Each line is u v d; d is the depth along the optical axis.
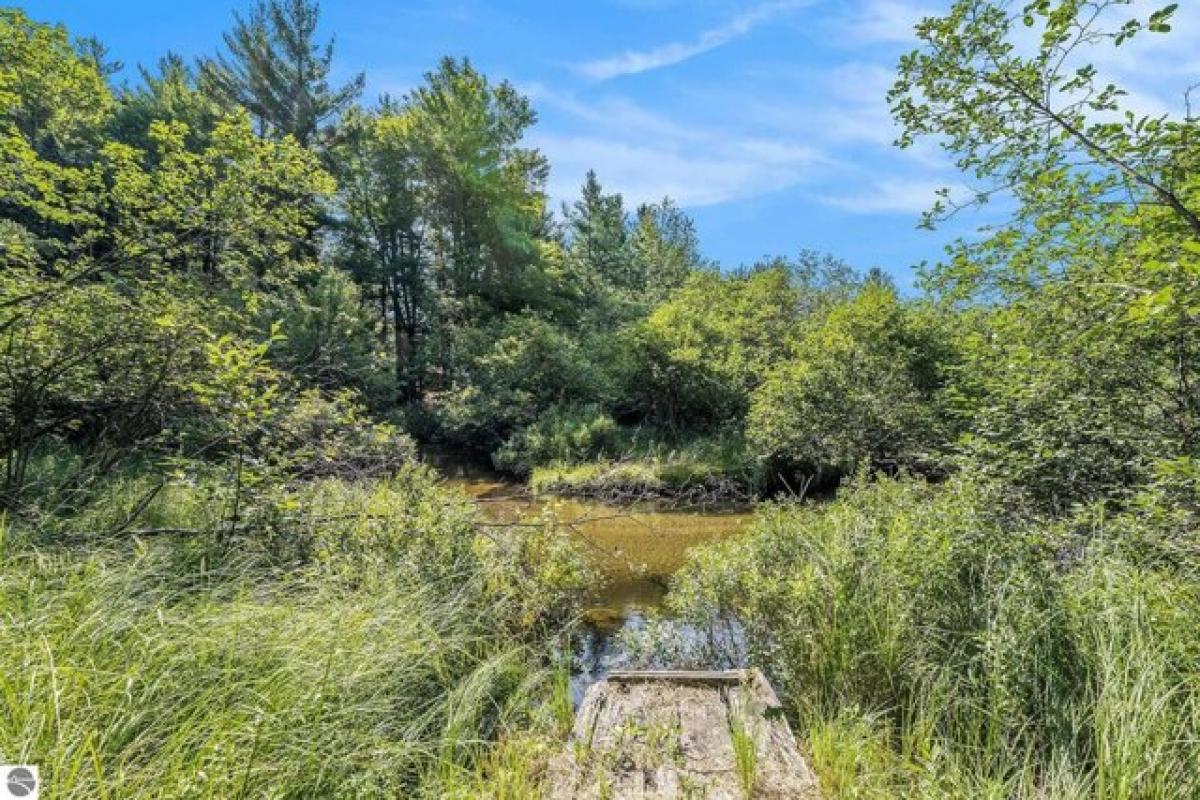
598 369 20.78
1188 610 2.61
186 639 2.69
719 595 4.98
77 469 5.63
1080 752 2.53
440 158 23.95
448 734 3.10
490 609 5.21
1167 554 3.08
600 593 7.62
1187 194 3.03
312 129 23.41
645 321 22.16
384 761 2.62
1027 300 4.39
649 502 14.16
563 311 26.67
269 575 4.33
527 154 27.30
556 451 18.03
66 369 5.33
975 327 5.33
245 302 7.21
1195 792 2.05
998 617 2.94
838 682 3.36
